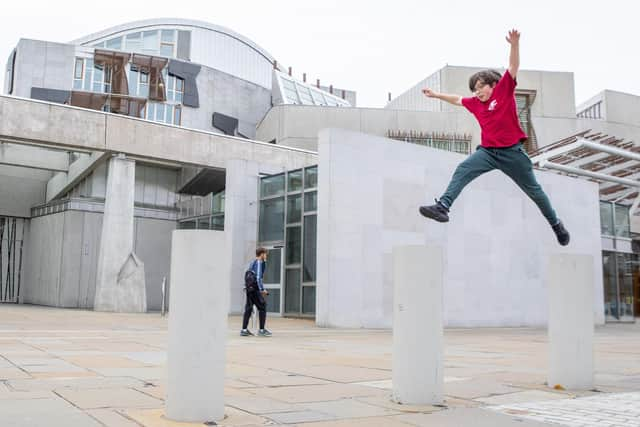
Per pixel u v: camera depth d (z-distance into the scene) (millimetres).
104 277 24422
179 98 45250
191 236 4367
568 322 6281
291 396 5371
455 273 21672
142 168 32125
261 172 25406
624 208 31531
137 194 31891
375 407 4930
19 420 3967
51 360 7484
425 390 5098
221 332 4344
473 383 6551
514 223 23766
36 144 23875
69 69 43344
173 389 4211
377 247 19703
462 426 4281
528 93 41875
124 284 24625
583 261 6363
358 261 19203
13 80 44531
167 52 63500
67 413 4242
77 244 29781
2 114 22500
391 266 19953
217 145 26719
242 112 48719
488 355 10242
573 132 41938
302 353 9586
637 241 38156
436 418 4555
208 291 4312
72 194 33500
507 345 12859
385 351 10219
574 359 6211
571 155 31484
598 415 4793
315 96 53625
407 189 20734
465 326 21719
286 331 16000
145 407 4566
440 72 42219
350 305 18844
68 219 29781
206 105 46281
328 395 5453
